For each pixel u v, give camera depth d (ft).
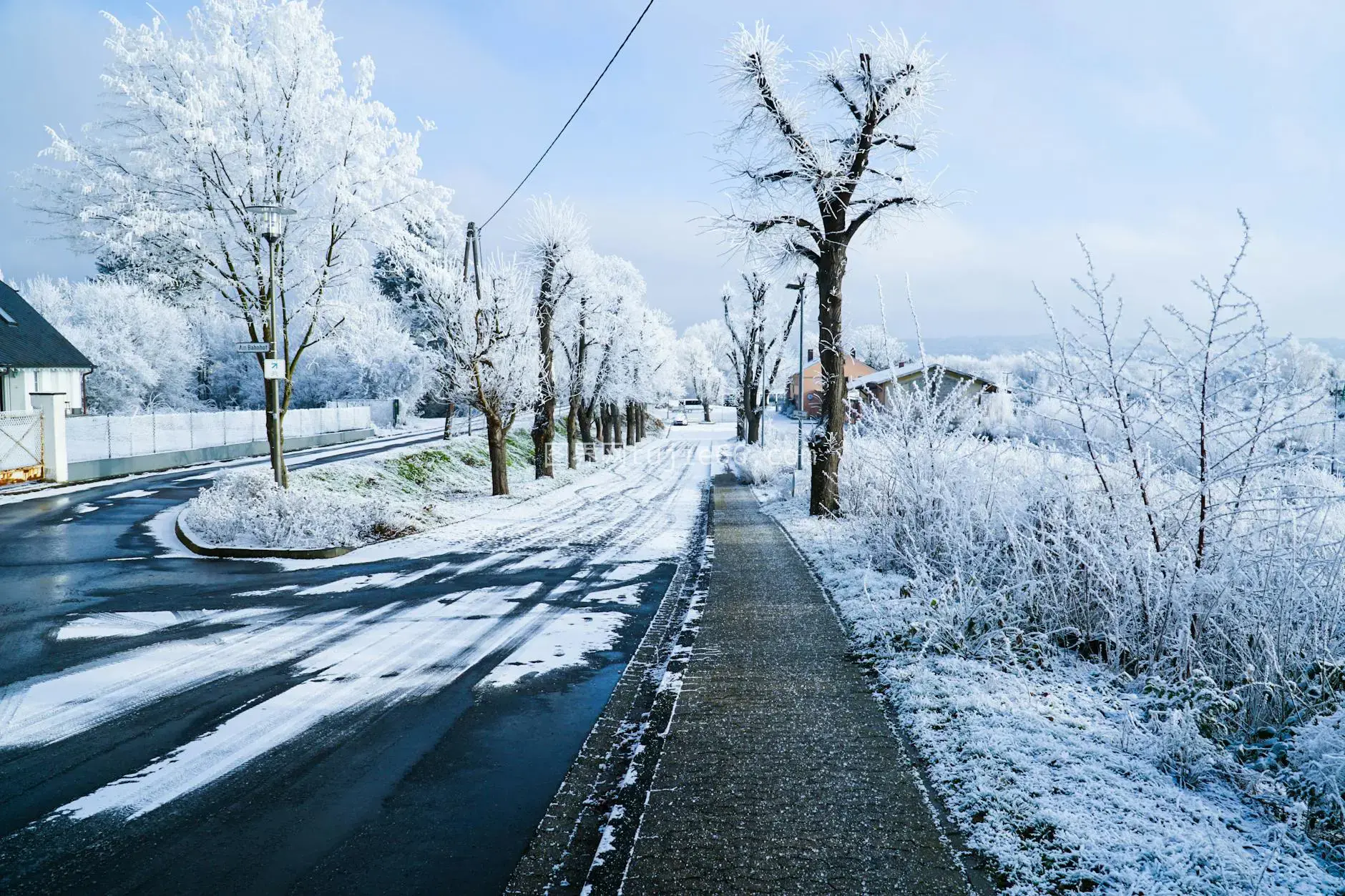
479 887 12.38
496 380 87.10
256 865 13.12
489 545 53.01
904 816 13.05
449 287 84.69
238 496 56.24
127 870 12.98
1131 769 14.34
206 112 58.70
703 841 12.34
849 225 56.90
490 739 18.86
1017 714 17.02
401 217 68.74
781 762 15.35
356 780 16.53
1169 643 19.58
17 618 31.48
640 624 30.78
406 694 22.36
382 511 57.26
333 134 63.05
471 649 27.22
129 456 88.79
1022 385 22.30
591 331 130.00
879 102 54.95
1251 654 18.19
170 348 183.42
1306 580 18.25
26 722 20.03
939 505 32.73
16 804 15.44
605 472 135.03
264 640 28.25
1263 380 18.12
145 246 59.88
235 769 17.15
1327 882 10.73
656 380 210.38
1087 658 21.83
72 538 51.01
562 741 18.76
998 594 22.68
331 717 20.47
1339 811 12.53
